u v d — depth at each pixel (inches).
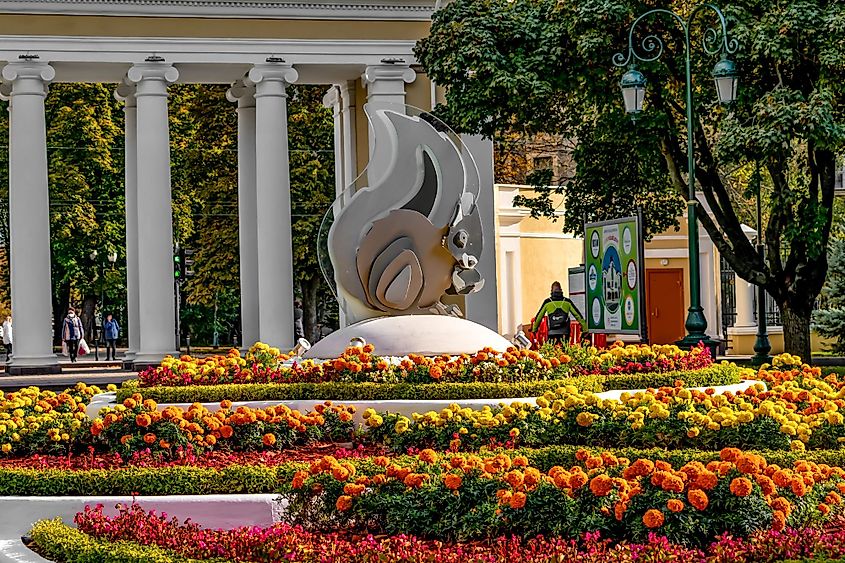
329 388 719.7
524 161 2380.7
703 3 1104.2
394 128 887.1
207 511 524.1
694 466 407.8
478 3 1249.4
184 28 1440.7
